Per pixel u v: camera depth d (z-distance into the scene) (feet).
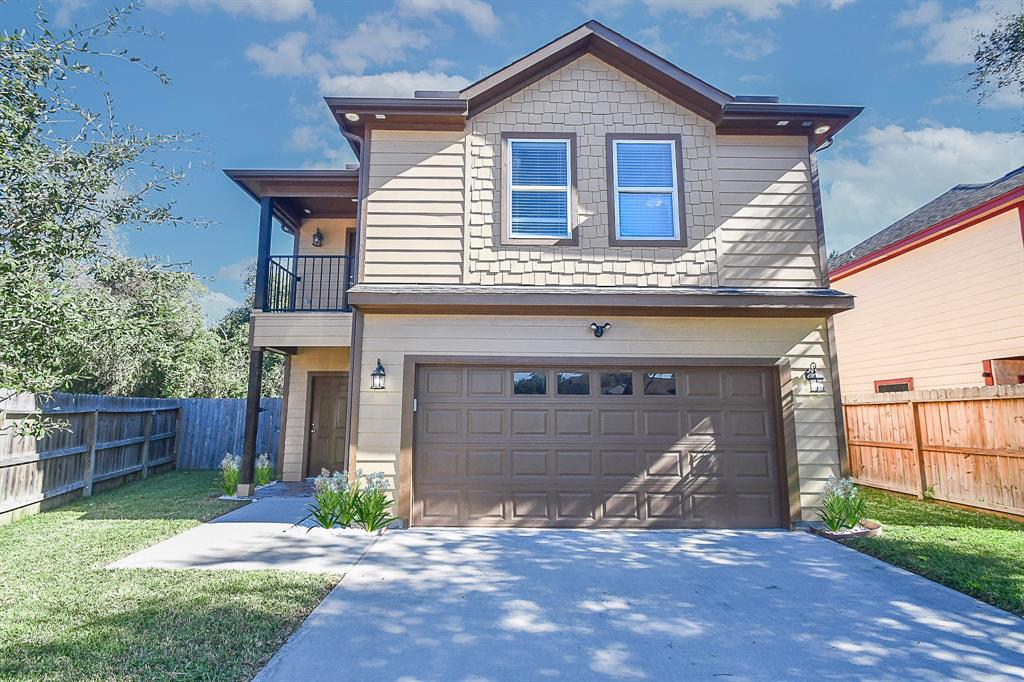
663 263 24.14
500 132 24.93
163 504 26.45
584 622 12.88
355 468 22.41
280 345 29.37
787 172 25.02
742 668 10.76
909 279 39.24
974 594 14.78
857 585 15.56
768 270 24.22
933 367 37.06
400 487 22.34
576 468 23.02
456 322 23.48
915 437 28.94
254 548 18.69
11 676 9.78
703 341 23.71
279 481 33.96
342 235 35.83
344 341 29.32
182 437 41.24
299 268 35.24
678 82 24.75
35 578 15.16
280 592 14.25
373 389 22.97
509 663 10.87
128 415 33.91
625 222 24.52
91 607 13.01
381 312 23.39
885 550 18.60
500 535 21.26
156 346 20.22
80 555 17.56
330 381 35.37
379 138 24.58
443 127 24.77
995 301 32.65
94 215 15.71
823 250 24.41
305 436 34.50
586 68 25.63
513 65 24.62
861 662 11.01
